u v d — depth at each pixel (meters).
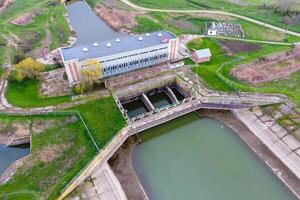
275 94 70.44
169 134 63.94
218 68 80.50
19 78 71.69
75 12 133.12
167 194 50.84
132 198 49.75
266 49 91.50
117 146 58.34
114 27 114.19
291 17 115.50
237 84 74.44
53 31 108.06
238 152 59.28
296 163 55.12
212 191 51.44
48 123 61.22
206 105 69.38
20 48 90.38
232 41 96.56
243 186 52.34
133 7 130.38
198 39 95.06
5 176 51.31
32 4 132.00
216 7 129.75
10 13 119.31
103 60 70.62
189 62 82.75
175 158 57.91
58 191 47.78
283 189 51.69
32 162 53.38
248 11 125.12
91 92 69.94
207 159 57.69
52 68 80.81
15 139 59.62
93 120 61.28
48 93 70.12
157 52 77.62
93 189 50.03
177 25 110.38
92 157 53.41
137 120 62.09
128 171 54.84
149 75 76.31
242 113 68.19
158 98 75.69
